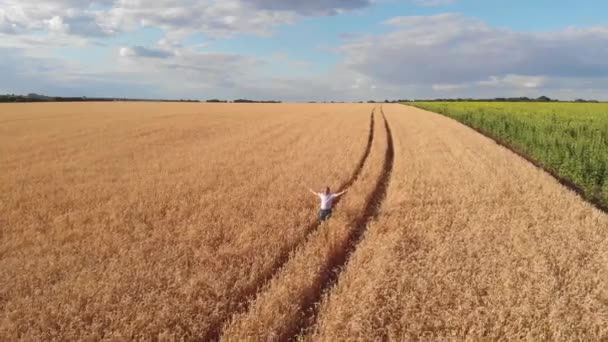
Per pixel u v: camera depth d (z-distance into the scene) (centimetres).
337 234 1092
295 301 766
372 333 671
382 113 6631
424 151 2584
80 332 664
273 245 1010
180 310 724
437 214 1264
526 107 6178
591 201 1691
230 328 680
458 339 652
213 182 1722
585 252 987
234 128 4047
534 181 1720
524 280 843
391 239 1049
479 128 4231
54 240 1081
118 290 785
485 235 1085
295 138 3219
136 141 3112
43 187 1686
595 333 673
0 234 1152
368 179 1781
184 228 1135
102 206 1394
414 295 775
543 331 676
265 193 1542
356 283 823
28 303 746
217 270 880
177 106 9200
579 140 2209
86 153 2570
